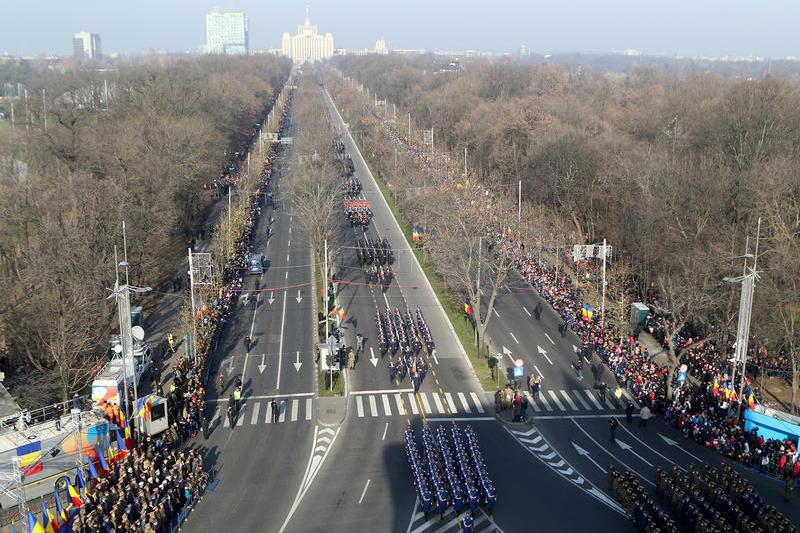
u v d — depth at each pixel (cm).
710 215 9119
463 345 8281
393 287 10231
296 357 7931
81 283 7325
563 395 7094
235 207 13388
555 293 9569
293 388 7169
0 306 7112
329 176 13588
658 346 8312
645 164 11094
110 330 8031
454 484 5100
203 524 4909
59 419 5569
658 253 9094
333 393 7050
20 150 13462
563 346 8312
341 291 10069
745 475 5659
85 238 7900
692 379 7444
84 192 8925
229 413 6362
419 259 11512
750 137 11812
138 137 12544
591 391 7188
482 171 15800
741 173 9538
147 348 7369
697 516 4709
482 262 9219
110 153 11662
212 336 8119
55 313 7012
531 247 11012
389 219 14038
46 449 5184
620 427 6481
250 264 10744
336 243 11962
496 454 5934
